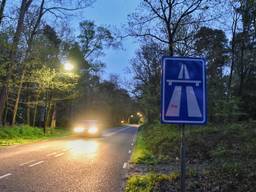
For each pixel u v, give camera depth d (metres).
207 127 24.20
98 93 90.19
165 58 5.41
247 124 22.48
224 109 29.80
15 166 15.62
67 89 41.81
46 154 20.73
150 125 49.69
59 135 42.44
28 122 48.31
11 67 30.02
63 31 42.56
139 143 30.94
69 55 44.78
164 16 26.25
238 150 15.44
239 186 8.84
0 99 31.53
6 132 32.56
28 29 33.22
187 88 5.37
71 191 10.69
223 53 41.44
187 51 29.72
